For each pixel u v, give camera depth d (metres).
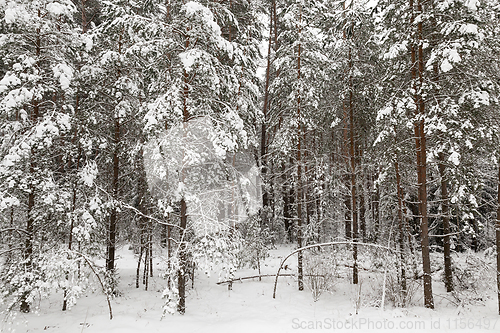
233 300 10.70
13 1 8.30
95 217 10.00
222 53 9.84
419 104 9.61
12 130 9.02
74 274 8.27
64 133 10.08
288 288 12.00
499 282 8.95
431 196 15.66
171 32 9.39
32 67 8.62
